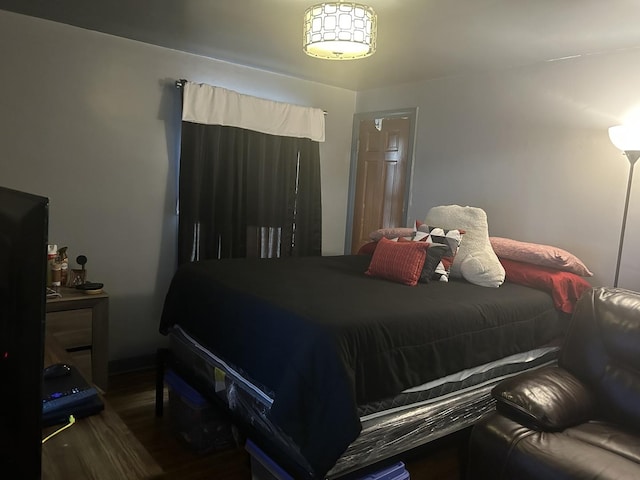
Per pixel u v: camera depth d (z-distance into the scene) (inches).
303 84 163.5
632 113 111.2
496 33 106.0
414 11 94.3
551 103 125.4
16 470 30.6
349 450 72.2
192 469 91.3
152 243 138.3
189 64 138.7
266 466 78.5
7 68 113.0
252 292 90.1
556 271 112.5
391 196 167.5
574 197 121.5
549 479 63.7
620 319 83.9
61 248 120.7
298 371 70.1
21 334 29.3
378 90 170.6
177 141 139.2
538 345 102.1
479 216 121.3
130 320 136.5
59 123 120.9
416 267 109.0
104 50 124.9
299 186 162.4
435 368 81.2
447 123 149.6
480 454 73.2
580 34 104.3
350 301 86.7
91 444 43.6
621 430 74.8
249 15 103.4
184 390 98.4
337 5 85.6
